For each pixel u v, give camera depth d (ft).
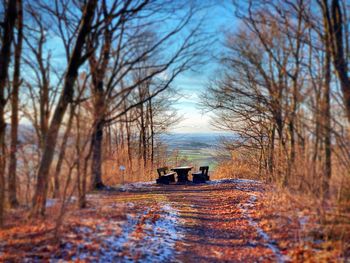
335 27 21.76
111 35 25.63
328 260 17.63
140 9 24.93
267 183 42.60
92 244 18.92
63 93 22.77
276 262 18.45
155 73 26.22
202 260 19.67
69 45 27.12
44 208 22.43
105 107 22.52
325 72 21.90
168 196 41.29
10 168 25.96
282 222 24.56
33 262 16.22
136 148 76.18
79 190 24.04
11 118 26.37
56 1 26.86
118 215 25.72
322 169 21.61
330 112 21.07
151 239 22.31
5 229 21.09
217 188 48.49
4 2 25.91
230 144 67.36
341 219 20.58
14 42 26.48
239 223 27.89
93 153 27.99
